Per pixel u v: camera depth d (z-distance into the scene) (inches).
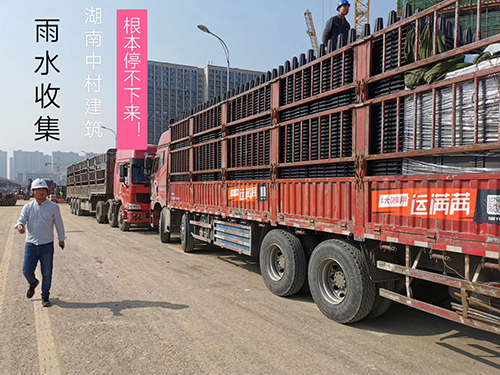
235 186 295.9
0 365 146.1
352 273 182.7
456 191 139.9
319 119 209.6
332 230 198.4
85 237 519.5
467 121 139.3
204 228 360.8
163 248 428.8
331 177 201.6
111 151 733.3
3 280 276.2
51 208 222.7
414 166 159.5
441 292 188.7
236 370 141.5
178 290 250.2
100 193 761.6
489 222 128.7
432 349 161.0
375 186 174.4
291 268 226.7
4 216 968.9
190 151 383.6
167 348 160.4
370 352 157.4
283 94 244.4
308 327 185.9
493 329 128.7
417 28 157.2
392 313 209.2
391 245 168.9
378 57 178.5
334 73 202.2
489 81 132.5
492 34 171.2
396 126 167.0
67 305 217.6
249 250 278.2
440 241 144.6
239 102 296.4
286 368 142.9
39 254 219.0
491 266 128.4
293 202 229.8
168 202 452.8
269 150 253.9
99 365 145.7
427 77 151.1
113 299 229.1
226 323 189.9
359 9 1663.4
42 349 159.6
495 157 131.3
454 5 145.9
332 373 139.2
